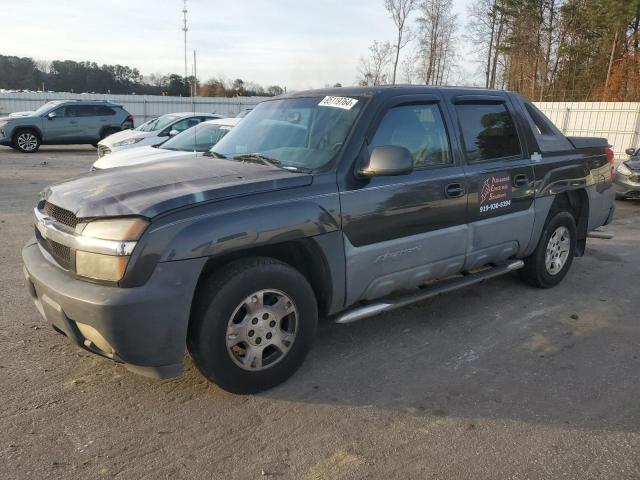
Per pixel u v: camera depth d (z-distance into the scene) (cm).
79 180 356
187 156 436
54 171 1420
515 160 471
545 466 275
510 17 4303
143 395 331
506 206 459
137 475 260
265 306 325
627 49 3588
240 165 368
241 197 312
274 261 327
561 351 410
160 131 1309
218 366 310
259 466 270
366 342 417
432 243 402
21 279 533
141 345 283
